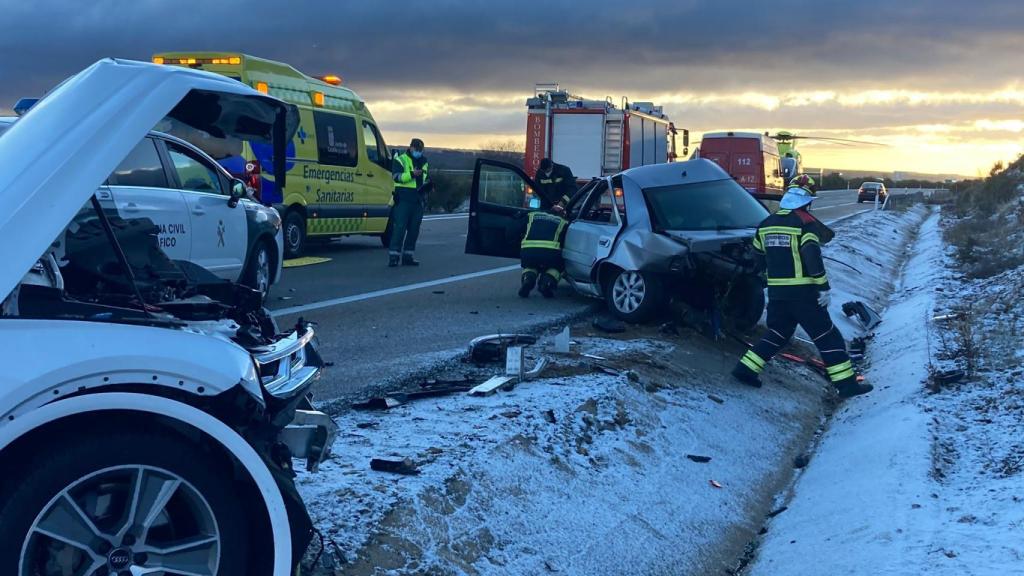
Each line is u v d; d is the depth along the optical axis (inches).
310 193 584.4
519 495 195.6
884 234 1011.3
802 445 294.8
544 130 880.9
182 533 116.2
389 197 684.7
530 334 358.3
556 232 429.4
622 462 233.0
